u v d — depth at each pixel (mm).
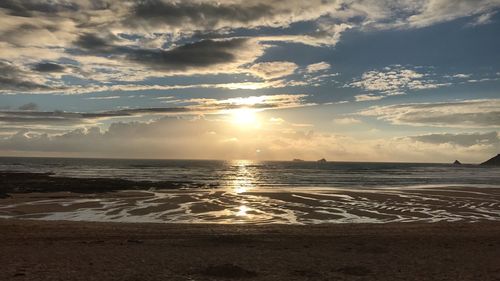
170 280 11258
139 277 11500
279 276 11859
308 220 28516
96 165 178500
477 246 17094
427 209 34000
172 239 18484
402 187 59125
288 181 77375
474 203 37875
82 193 44500
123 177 84875
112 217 28969
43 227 21859
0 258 13797
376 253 15477
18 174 78812
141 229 21766
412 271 12570
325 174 113625
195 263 13383
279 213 31391
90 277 11414
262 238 18859
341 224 25469
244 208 33688
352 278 11688
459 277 11812
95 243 17172
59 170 115062
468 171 154750
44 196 40969
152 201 37375
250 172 127875
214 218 28891
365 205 36094
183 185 60219
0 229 20641
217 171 133250
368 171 142125
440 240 18578
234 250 15789
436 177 98125
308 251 15758
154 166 177375
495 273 12344
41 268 12406
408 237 19422
